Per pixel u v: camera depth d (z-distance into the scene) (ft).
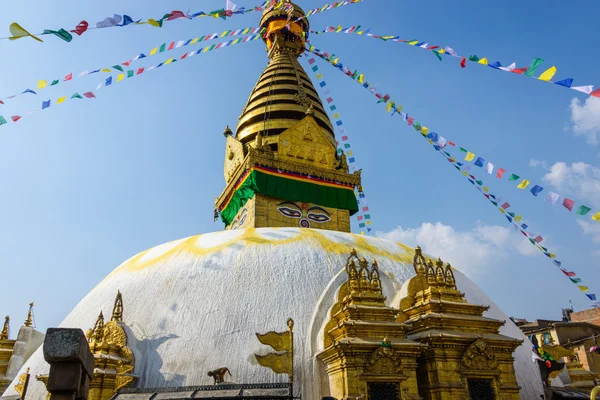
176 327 48.47
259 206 93.71
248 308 49.08
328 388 43.80
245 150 105.40
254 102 114.83
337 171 102.06
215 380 42.75
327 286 51.83
